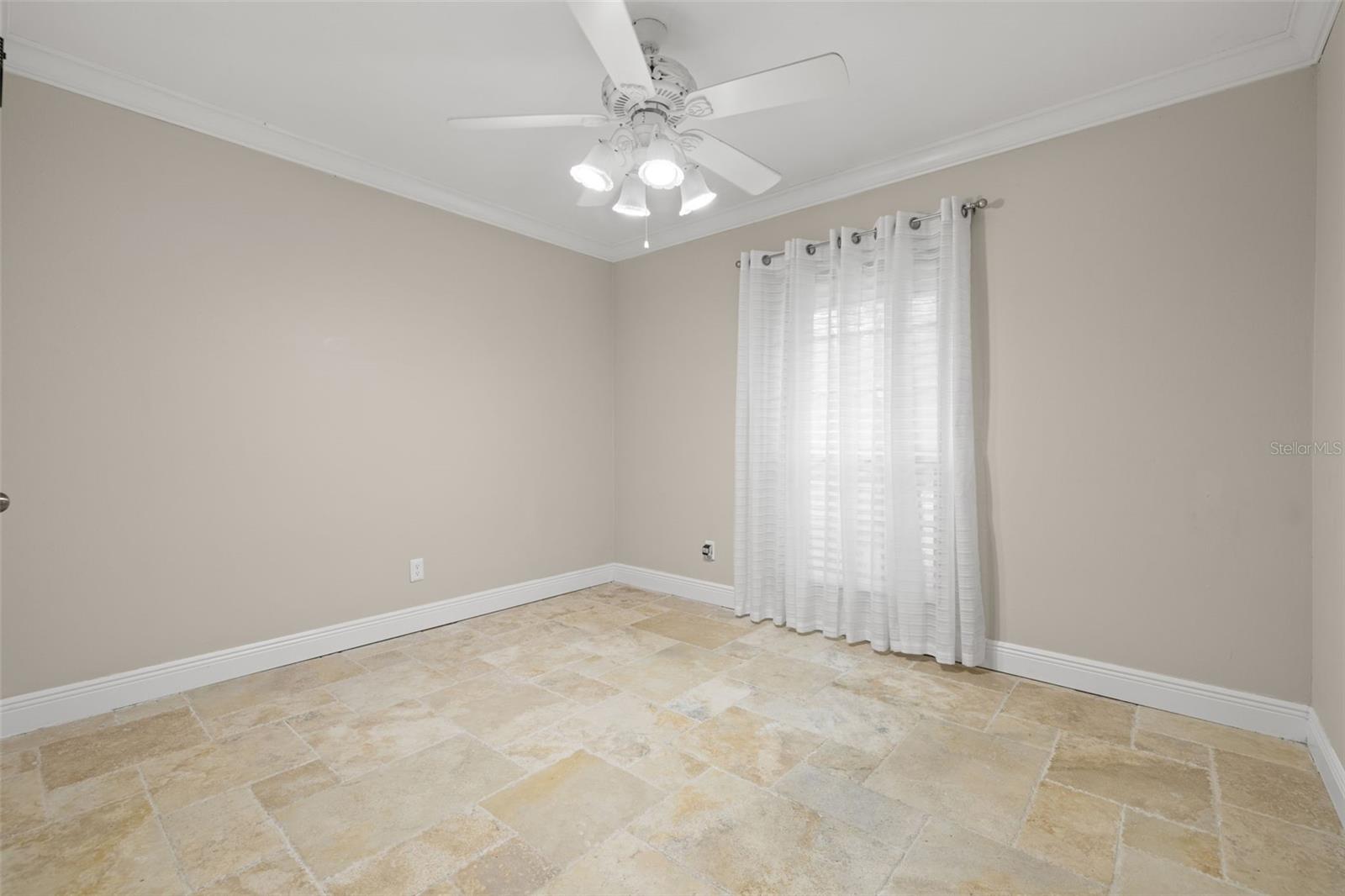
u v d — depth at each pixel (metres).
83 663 2.32
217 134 2.60
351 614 3.06
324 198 2.94
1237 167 2.22
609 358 4.37
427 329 3.35
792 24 2.02
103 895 1.44
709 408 3.85
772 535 3.49
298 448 2.87
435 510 3.39
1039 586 2.66
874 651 3.02
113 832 1.66
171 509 2.51
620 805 1.79
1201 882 1.49
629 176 2.33
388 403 3.19
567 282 4.08
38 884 1.47
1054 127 2.57
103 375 2.35
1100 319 2.50
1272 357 2.17
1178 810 1.76
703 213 3.68
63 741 2.14
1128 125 2.43
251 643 2.73
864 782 1.90
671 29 2.04
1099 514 2.51
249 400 2.72
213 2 1.92
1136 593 2.44
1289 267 2.14
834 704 2.44
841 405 3.11
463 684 2.63
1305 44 2.05
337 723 2.28
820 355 3.30
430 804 1.79
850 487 3.10
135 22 2.02
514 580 3.79
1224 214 2.25
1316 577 2.06
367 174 3.07
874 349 3.02
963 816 1.74
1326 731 1.94
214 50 2.17
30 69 2.17
